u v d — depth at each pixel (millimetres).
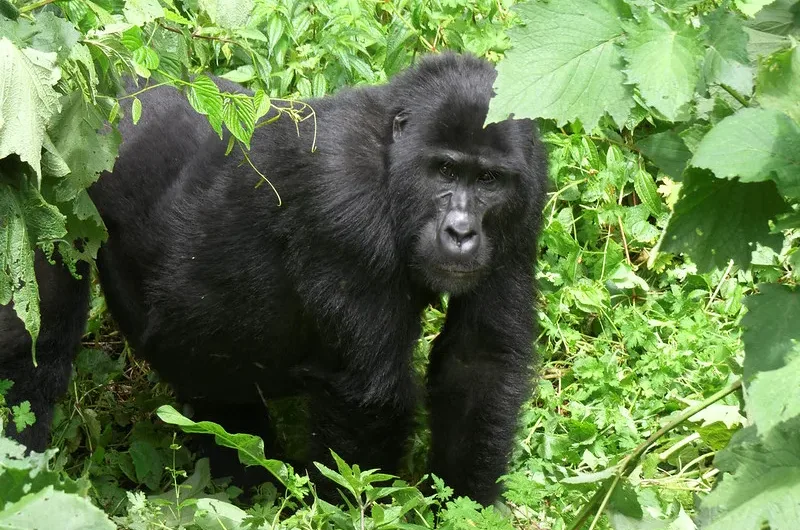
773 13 4363
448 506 5000
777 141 3805
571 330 7520
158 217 6219
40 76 4336
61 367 6121
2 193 4520
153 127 6371
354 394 5840
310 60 7523
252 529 4926
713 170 3801
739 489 3795
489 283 6035
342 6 7570
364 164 5801
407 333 5984
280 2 7508
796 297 4035
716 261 4301
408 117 5891
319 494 5863
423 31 8180
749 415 4031
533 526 5941
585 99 3879
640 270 8141
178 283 6156
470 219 5754
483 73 5957
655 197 7902
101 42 4672
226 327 6164
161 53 5086
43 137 4371
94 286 7445
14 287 4566
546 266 7781
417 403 6137
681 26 3906
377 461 5910
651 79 3801
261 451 4988
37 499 3582
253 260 5988
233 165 6090
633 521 4816
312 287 5809
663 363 7117
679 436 6508
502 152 5805
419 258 5879
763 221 4203
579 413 6824
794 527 3594
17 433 5867
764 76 3979
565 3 3955
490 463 5992
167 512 5332
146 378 7523
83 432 6797
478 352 6137
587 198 8023
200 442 6625
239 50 7629
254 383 6488
